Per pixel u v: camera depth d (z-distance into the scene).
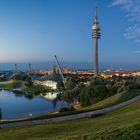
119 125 45.72
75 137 41.47
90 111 84.50
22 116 130.25
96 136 39.19
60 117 74.94
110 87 152.25
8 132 56.56
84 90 150.12
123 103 99.00
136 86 147.38
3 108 165.38
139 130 38.06
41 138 47.91
